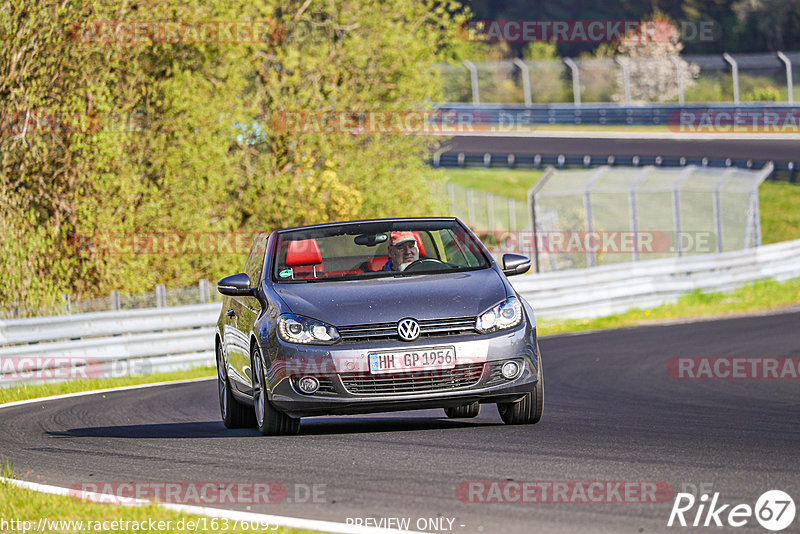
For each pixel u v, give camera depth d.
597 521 17.81
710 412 33.91
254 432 31.42
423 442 26.73
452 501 19.67
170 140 92.94
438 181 112.19
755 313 82.50
